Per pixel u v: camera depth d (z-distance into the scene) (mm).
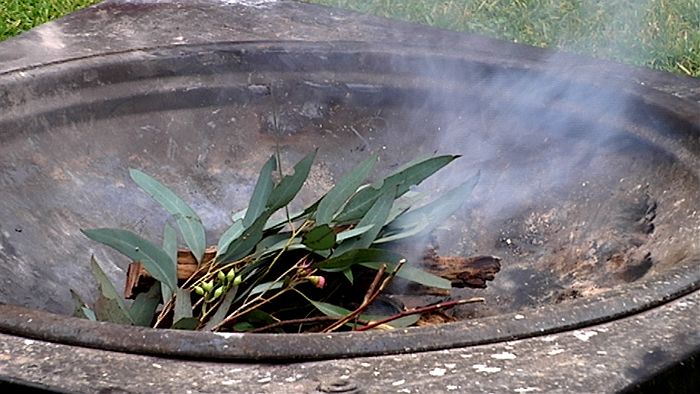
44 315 2375
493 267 3395
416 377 2182
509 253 3789
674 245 3191
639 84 3818
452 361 2248
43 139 3811
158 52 4137
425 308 3014
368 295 3125
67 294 3473
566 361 2271
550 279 3588
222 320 3088
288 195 3221
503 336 2346
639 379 2217
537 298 3537
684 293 2586
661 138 3592
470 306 3531
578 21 6512
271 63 4227
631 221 3508
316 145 4227
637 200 3545
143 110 4070
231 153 4172
